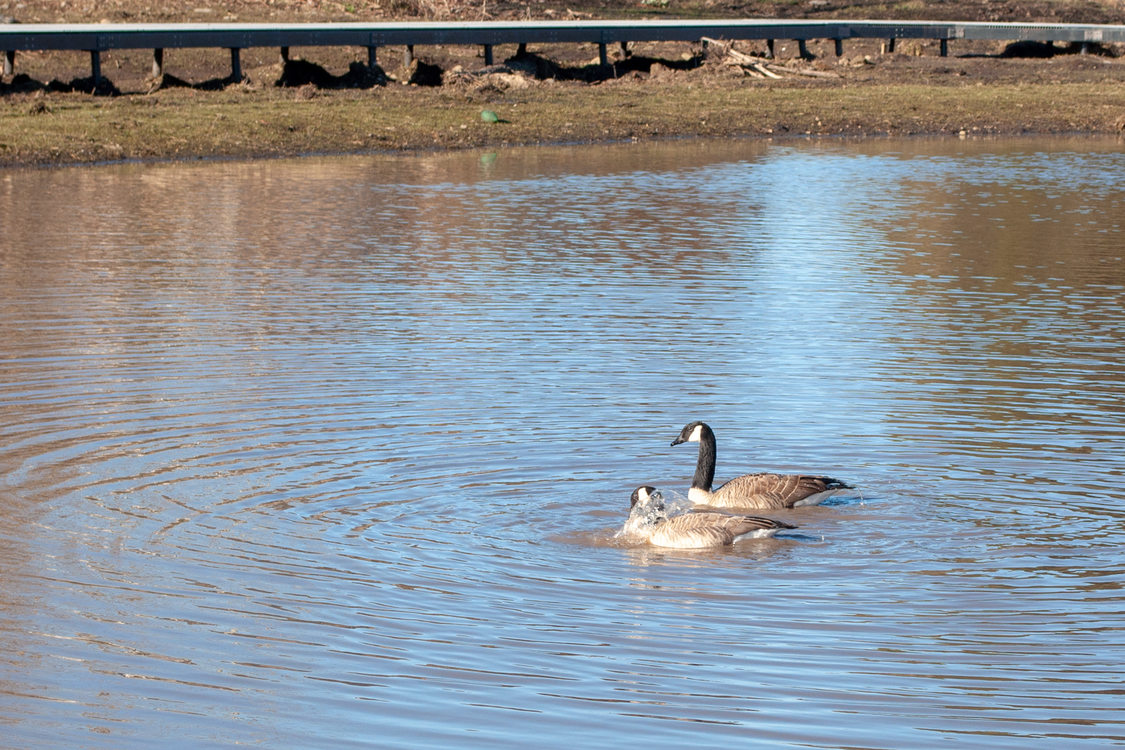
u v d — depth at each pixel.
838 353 18.89
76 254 26.31
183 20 72.75
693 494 12.89
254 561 11.15
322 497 12.78
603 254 27.31
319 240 28.55
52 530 11.82
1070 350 19.17
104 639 9.67
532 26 66.62
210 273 24.50
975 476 13.55
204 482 13.16
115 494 12.79
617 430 15.12
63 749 8.16
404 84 61.38
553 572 11.01
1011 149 50.69
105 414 15.45
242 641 9.63
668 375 17.56
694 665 9.27
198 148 45.94
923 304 22.45
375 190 36.97
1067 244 29.00
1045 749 8.22
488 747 8.16
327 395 16.38
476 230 30.19
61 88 54.06
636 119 56.09
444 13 83.38
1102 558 11.36
